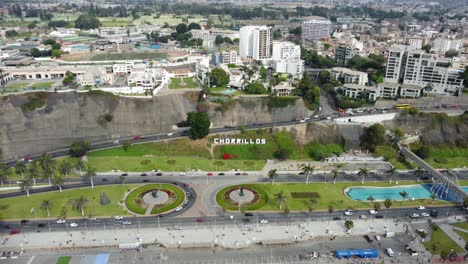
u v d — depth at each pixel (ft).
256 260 615.16
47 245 636.48
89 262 600.80
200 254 627.05
